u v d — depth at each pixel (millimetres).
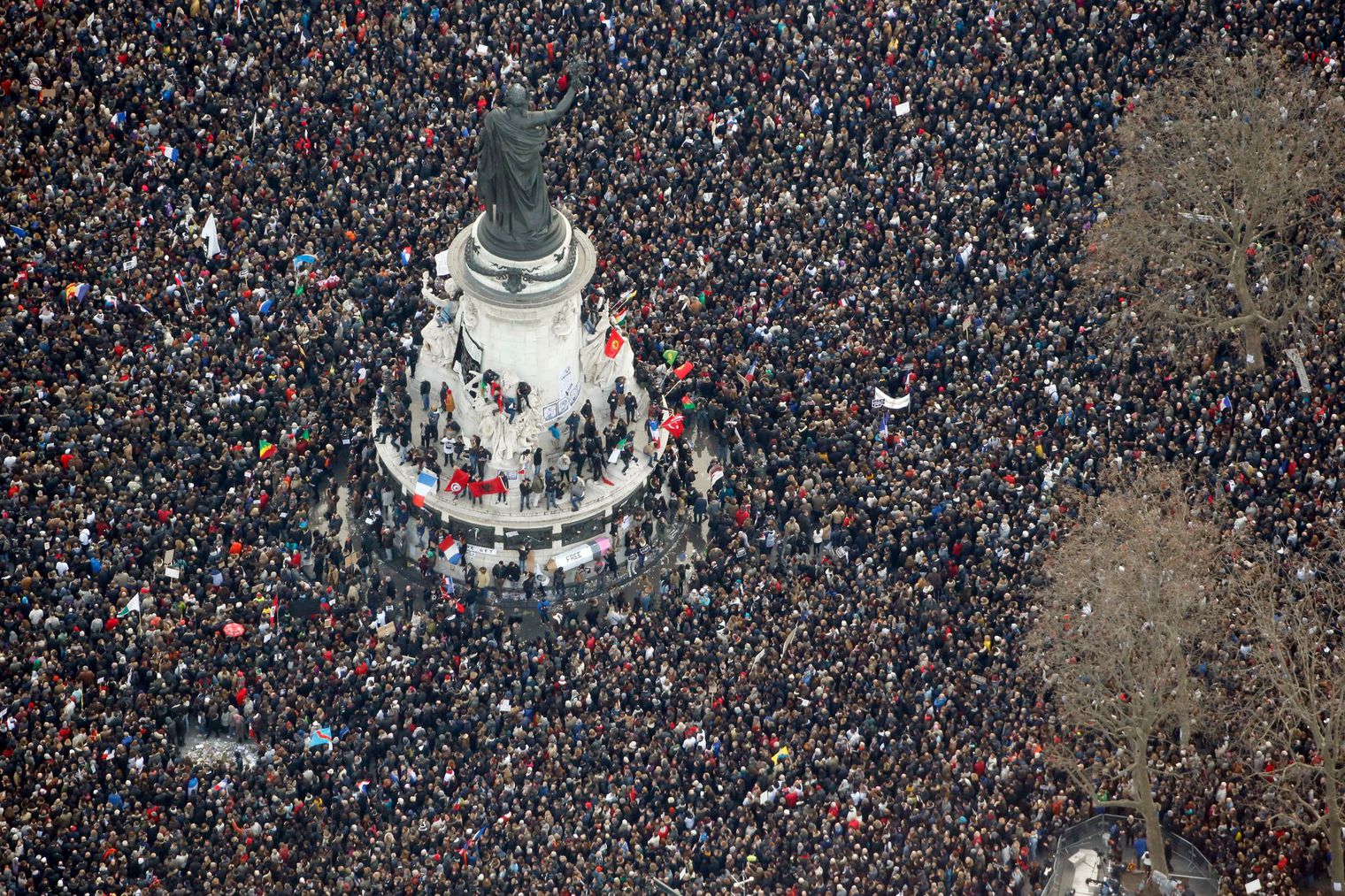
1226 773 198500
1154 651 195250
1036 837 194250
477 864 187625
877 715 199625
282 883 186125
